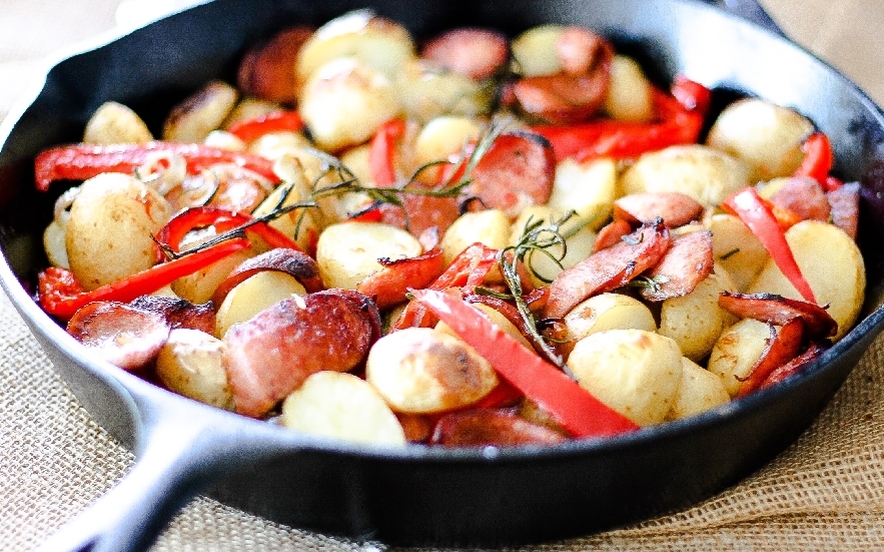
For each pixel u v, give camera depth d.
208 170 0.55
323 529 0.45
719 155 0.57
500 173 0.56
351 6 0.62
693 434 0.41
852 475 0.48
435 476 0.41
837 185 0.55
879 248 0.53
